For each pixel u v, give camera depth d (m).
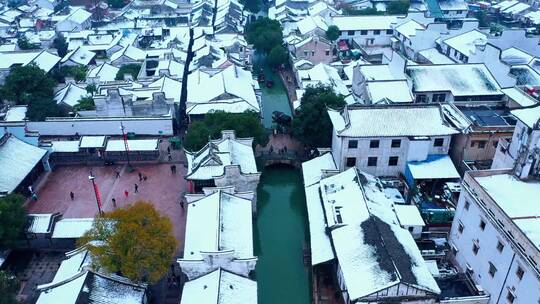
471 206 52.03
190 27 149.25
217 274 48.97
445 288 51.03
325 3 161.38
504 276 45.97
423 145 67.56
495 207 47.00
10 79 97.00
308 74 108.12
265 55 138.62
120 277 48.78
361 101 89.00
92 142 81.12
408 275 46.94
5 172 69.06
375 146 68.69
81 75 112.81
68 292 45.53
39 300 46.25
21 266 57.97
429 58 114.38
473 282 51.66
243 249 52.94
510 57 107.44
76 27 154.25
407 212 59.09
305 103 82.56
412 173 66.75
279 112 95.38
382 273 47.47
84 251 52.25
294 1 172.38
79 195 72.88
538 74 95.75
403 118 69.31
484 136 68.19
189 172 69.19
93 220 55.25
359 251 51.19
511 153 57.97
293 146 87.50
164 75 103.12
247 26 154.25
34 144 77.06
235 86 96.00
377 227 52.72
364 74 92.25
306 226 68.81
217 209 57.06
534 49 115.12
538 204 48.84
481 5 179.62
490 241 48.38
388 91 82.62
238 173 65.00
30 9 176.00
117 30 150.50
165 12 170.12
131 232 47.59
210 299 45.88
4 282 45.72
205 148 70.88
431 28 124.06
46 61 115.12
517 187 51.88
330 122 77.06
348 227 55.06
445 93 85.62
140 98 94.75
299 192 77.25
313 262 53.94
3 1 188.50
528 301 42.38
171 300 53.00
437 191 67.88
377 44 140.75
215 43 131.50
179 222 66.19
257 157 82.62
